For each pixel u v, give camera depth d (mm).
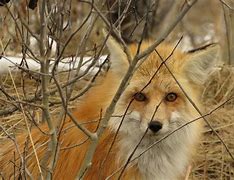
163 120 10273
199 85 11062
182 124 10656
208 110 14352
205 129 13922
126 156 10711
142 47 11039
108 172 10688
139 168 10891
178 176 11367
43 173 10148
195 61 10828
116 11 12727
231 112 14484
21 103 10289
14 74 14938
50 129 9297
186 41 20750
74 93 14086
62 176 10922
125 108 10492
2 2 11344
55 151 9359
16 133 13023
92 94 11148
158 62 10641
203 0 25312
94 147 9258
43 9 8852
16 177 10844
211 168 13062
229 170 12945
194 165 12883
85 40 10867
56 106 14047
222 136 13758
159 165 11016
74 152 10852
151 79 9984
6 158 11461
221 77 15758
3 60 14727
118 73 10703
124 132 10609
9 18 14914
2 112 13000
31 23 15352
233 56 17203
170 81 10492
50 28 11828
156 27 19672
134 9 12008
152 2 14031
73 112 11906
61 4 12445
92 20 11469
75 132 10969
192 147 11305
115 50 10641
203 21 23953
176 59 10789
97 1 12211
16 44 15445
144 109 10398
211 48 10883
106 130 10695
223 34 18547
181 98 10586
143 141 10727
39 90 13320
